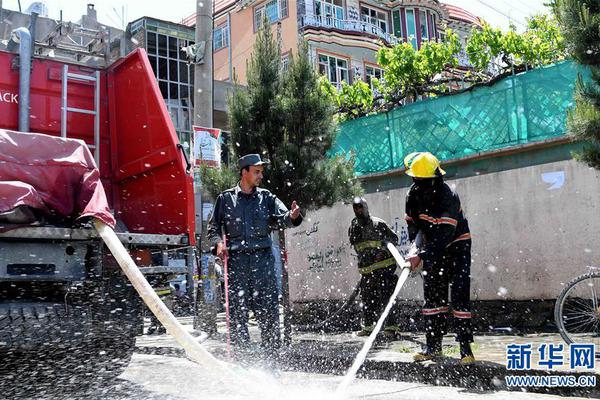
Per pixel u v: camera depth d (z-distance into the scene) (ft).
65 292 14.79
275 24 96.12
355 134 34.04
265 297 16.40
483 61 64.34
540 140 25.94
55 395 13.87
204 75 33.83
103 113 21.40
